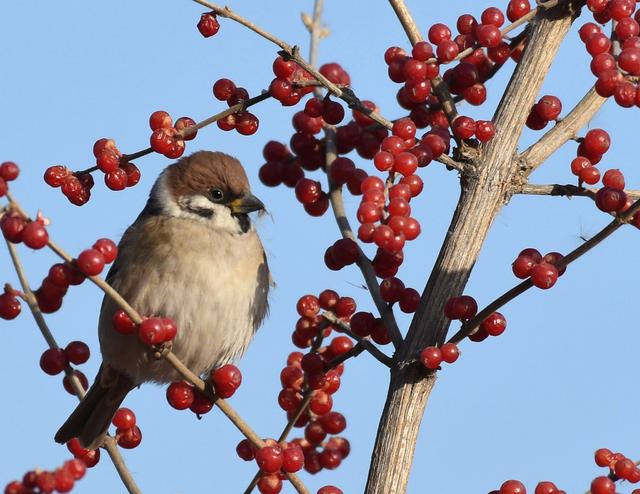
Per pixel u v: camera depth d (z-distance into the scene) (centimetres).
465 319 695
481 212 730
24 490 525
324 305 819
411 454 704
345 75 931
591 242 664
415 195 672
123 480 759
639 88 696
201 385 721
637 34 737
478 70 816
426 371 708
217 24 751
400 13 753
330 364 770
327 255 802
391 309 755
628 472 711
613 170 714
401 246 641
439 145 720
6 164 599
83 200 762
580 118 758
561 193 738
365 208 641
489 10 733
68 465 527
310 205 891
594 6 734
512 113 743
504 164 736
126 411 791
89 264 630
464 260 725
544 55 749
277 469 695
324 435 864
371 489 698
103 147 753
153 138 743
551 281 660
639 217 677
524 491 698
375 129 898
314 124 927
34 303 770
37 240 607
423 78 727
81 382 785
